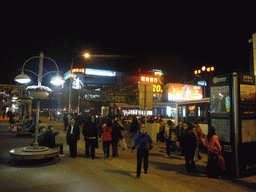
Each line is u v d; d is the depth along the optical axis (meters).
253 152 7.05
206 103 11.74
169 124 9.77
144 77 44.41
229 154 6.84
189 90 40.09
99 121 17.48
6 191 4.86
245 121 6.97
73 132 8.82
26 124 18.22
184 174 6.86
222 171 6.63
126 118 28.62
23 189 5.01
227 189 5.54
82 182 5.62
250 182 6.23
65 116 21.16
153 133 14.98
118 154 10.05
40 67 8.91
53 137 9.12
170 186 5.56
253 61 12.54
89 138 8.72
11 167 7.06
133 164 7.94
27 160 8.02
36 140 8.12
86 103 41.03
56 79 9.64
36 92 7.95
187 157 7.07
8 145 11.49
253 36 12.04
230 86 7.04
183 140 7.23
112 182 5.70
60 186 5.27
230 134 6.88
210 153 6.62
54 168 7.03
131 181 5.85
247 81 7.18
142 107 14.12
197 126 9.17
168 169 7.46
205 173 7.03
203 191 5.31
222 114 7.21
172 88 39.03
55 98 35.12
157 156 9.88
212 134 6.67
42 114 55.41
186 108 13.45
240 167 6.66
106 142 9.18
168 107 44.31
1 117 40.97
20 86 32.25
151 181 5.93
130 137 16.97
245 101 7.04
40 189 5.04
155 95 43.03
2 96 35.44
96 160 8.47
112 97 40.75
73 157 8.88
